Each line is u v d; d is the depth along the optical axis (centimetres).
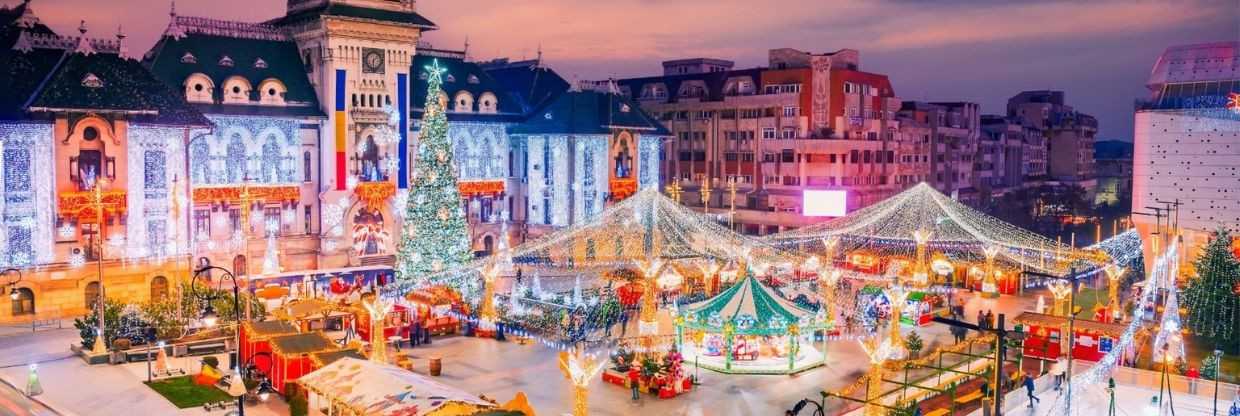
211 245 9162
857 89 14450
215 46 9531
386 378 4694
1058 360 6306
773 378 6109
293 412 4975
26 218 7612
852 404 5484
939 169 16638
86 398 5416
